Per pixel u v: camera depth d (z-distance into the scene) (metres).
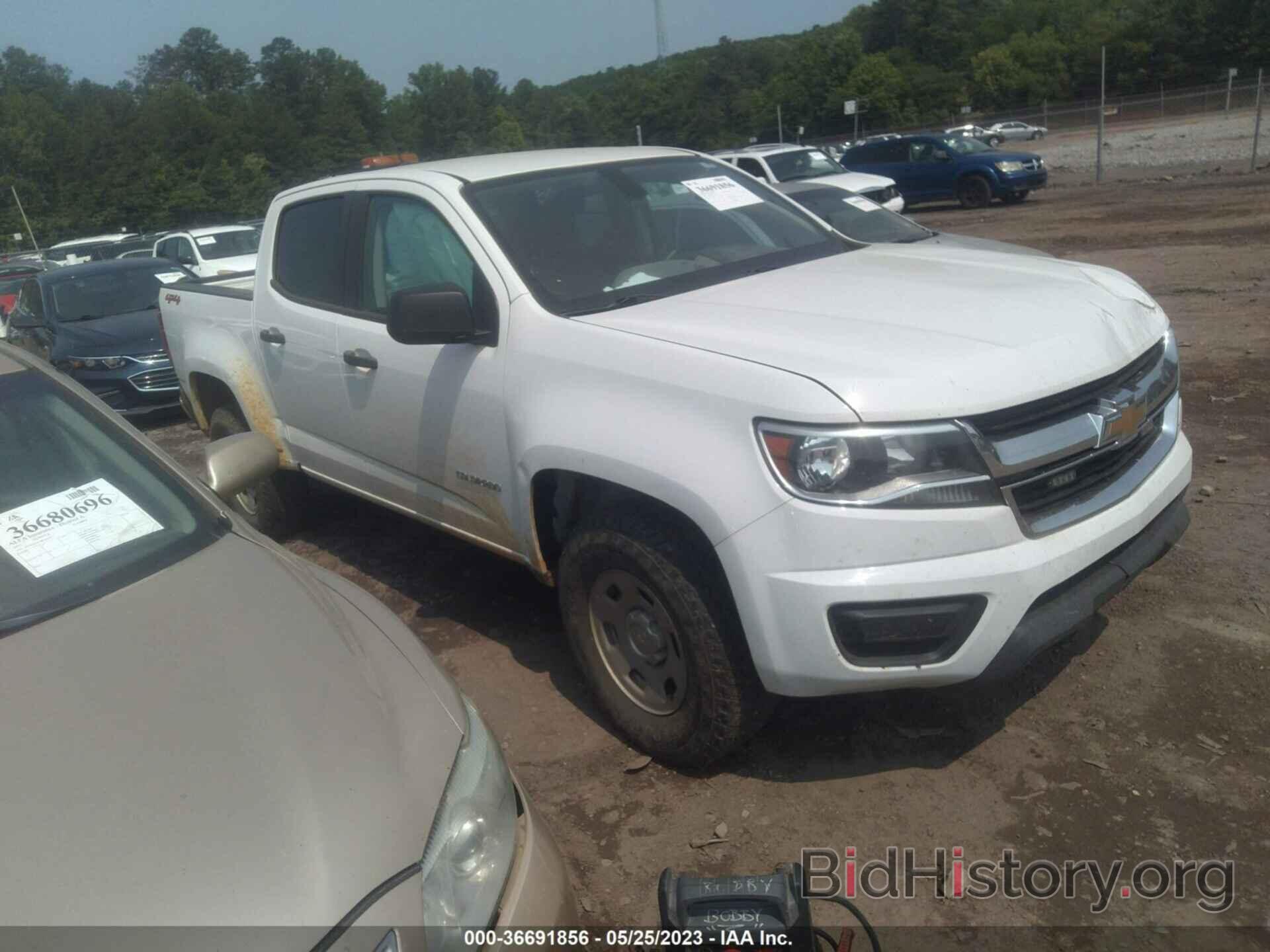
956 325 3.21
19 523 2.54
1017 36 83.12
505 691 4.00
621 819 3.22
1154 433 3.52
